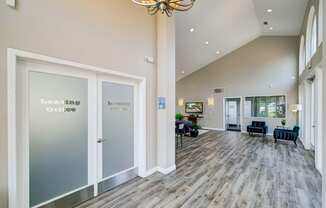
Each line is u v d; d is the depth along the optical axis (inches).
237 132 383.6
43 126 88.7
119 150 129.3
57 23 88.6
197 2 210.8
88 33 102.9
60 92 95.4
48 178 90.5
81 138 105.4
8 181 72.9
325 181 73.6
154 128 154.5
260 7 234.4
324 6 76.6
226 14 248.1
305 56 241.3
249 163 175.8
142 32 141.9
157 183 130.7
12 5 73.0
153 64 153.1
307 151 223.3
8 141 73.0
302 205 101.0
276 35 346.0
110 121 123.0
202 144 264.8
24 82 82.0
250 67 378.6
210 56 393.4
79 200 103.8
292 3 218.1
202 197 110.1
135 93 142.5
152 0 75.1
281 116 346.3
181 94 478.3
